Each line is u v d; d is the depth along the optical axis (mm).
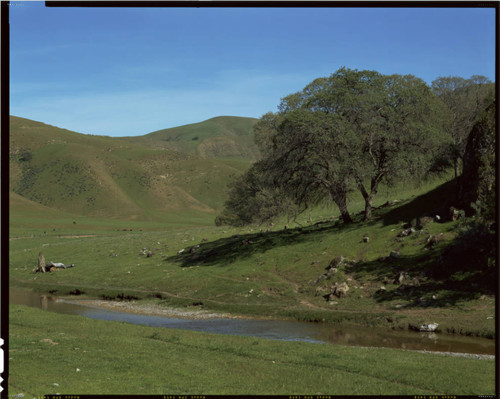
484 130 48031
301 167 61688
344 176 58344
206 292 52188
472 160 49094
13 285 69312
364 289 43750
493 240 38875
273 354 22781
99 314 46562
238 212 74625
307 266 53125
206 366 19719
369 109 59656
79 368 18109
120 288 59750
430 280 41219
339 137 57375
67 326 29969
